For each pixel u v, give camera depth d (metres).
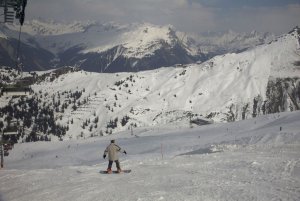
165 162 30.50
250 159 28.03
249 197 16.72
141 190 20.02
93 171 29.56
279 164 24.69
